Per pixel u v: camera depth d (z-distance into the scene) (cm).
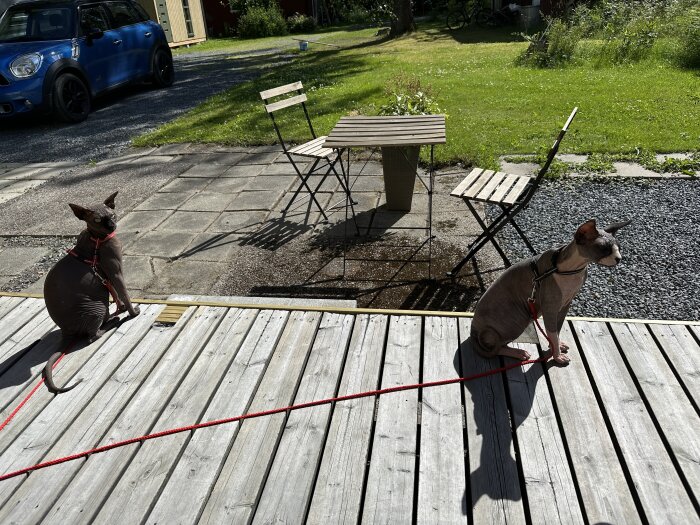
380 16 2097
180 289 410
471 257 431
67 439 242
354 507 203
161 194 600
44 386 275
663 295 374
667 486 205
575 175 575
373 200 548
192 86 1239
